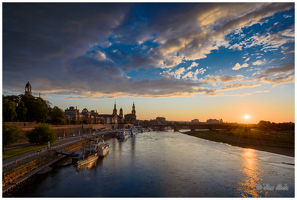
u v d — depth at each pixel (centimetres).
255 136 13388
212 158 6956
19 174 3916
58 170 5147
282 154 7875
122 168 5469
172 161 6400
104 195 3606
